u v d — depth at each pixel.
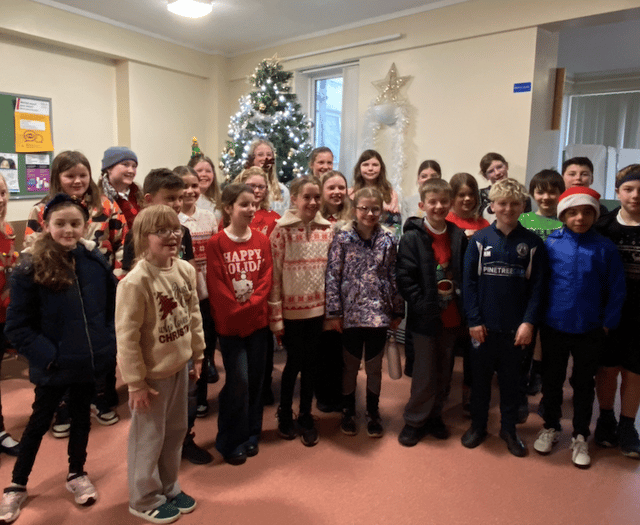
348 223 2.31
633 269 2.16
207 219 2.72
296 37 5.40
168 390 1.68
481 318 2.19
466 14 4.21
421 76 4.58
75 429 1.85
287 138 4.59
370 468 2.08
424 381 2.22
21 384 2.91
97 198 2.34
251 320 2.05
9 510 1.73
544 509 1.82
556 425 2.25
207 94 6.09
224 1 4.30
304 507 1.82
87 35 4.67
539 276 2.14
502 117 4.13
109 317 1.86
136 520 1.74
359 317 2.21
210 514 1.77
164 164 5.68
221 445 2.11
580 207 2.09
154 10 4.59
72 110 4.90
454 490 1.93
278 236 2.22
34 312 1.71
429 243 2.24
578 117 7.87
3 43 4.28
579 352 2.14
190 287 1.76
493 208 2.16
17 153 4.50
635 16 3.60
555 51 4.13
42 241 1.72
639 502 1.87
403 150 4.76
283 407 2.31
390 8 4.52
